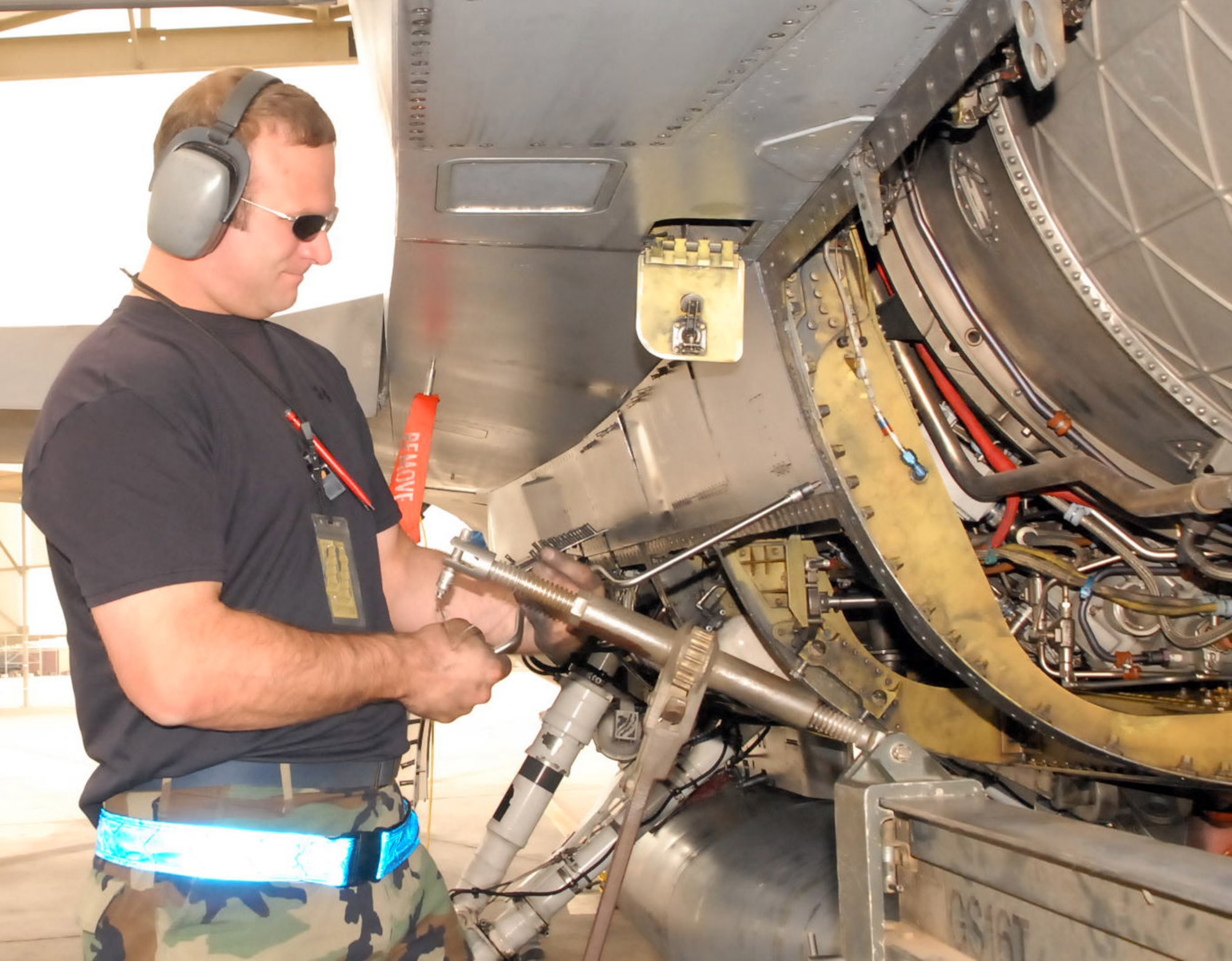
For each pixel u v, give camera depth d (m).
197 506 1.27
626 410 2.59
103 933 1.27
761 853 2.84
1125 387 1.88
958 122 1.62
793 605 2.21
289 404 1.47
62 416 1.26
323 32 6.56
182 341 1.38
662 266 1.82
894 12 1.31
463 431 3.30
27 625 21.59
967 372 2.07
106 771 1.33
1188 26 1.36
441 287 2.18
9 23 6.39
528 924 2.79
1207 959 0.92
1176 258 1.62
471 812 5.64
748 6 1.28
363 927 1.34
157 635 1.21
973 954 1.23
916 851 1.33
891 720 2.21
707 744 3.22
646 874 3.20
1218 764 2.00
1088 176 1.65
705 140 1.56
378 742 1.45
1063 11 1.40
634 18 1.29
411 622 1.74
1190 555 1.84
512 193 1.75
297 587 1.41
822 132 1.55
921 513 1.91
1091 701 2.11
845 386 1.90
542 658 3.56
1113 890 1.02
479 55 1.37
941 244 1.95
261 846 1.29
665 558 2.80
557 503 3.46
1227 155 1.44
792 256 1.82
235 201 1.37
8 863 4.70
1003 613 2.23
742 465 2.16
